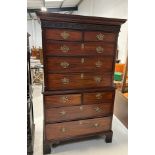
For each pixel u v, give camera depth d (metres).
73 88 1.81
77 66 1.75
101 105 1.97
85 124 1.95
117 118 2.78
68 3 7.36
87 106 1.90
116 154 1.90
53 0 6.00
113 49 1.83
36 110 2.97
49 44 1.61
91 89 1.87
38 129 2.33
